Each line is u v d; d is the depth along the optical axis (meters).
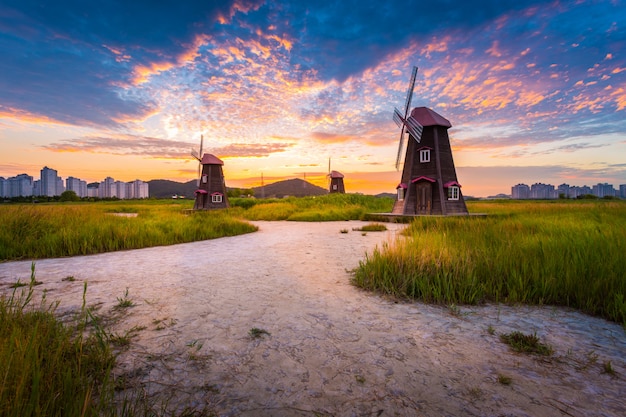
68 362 2.56
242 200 47.91
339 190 72.19
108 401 2.16
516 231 9.12
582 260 5.12
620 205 21.84
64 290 5.57
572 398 2.46
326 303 4.91
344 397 2.49
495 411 2.30
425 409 2.33
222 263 8.10
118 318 4.21
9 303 4.00
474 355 3.19
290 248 10.61
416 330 3.85
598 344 3.44
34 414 1.92
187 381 2.71
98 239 10.48
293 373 2.86
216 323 4.07
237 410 2.32
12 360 2.27
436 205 23.16
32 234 10.23
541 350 3.25
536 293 4.96
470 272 5.25
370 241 12.20
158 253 9.76
